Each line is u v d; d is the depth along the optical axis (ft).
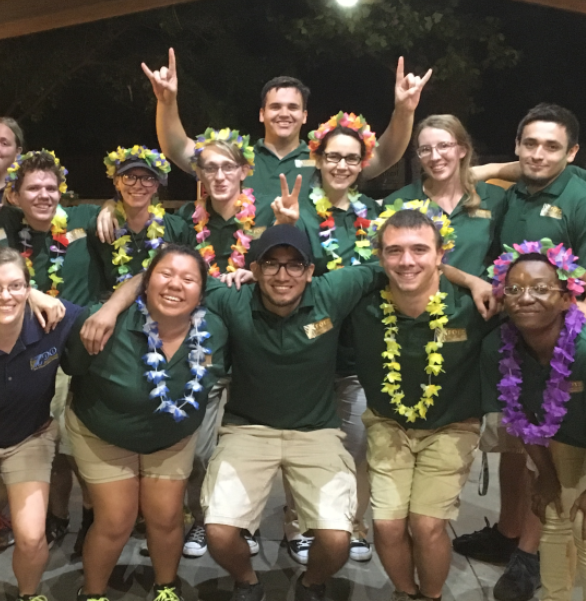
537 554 9.86
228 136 10.76
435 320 8.89
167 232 11.05
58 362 8.78
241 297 9.19
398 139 11.70
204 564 10.44
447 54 27.14
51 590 9.68
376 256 10.44
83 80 30.30
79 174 31.86
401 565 9.01
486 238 10.66
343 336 9.91
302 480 9.20
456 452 9.08
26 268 8.18
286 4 29.63
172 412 8.45
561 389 8.13
